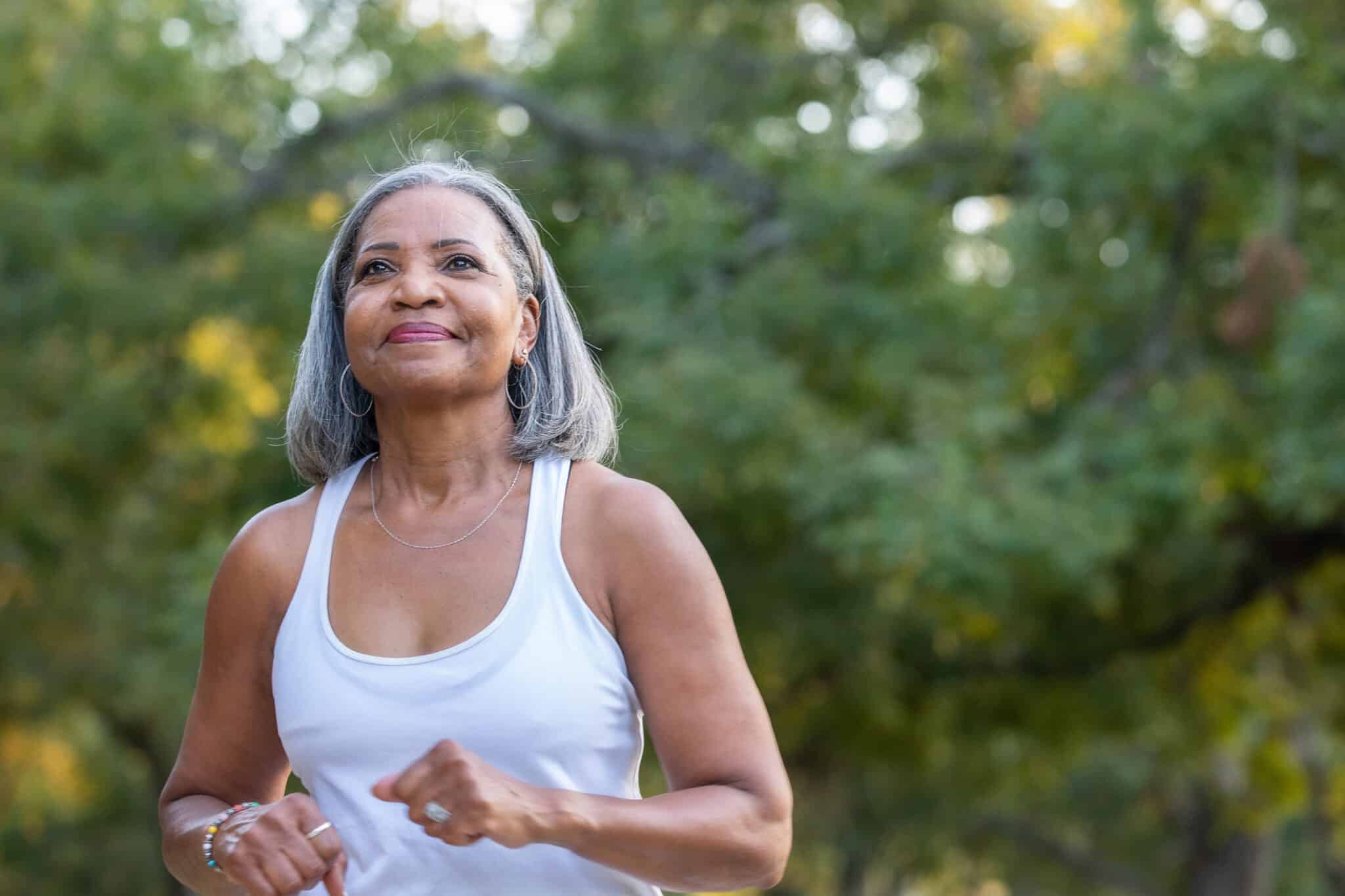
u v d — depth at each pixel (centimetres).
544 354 273
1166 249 1198
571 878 250
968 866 3044
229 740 275
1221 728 1562
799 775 1548
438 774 222
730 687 250
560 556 254
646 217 1323
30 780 2088
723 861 240
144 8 1460
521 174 1354
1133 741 1589
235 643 271
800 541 1161
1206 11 1145
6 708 1552
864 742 1445
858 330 1146
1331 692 1560
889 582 1078
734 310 1144
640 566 253
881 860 2877
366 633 255
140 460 1412
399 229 262
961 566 977
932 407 1074
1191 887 2280
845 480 1024
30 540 1407
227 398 1434
